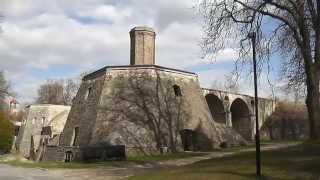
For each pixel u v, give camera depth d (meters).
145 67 55.28
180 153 49.22
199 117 56.62
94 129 51.59
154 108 52.62
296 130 86.69
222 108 74.31
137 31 60.50
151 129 51.28
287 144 60.44
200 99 58.97
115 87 54.34
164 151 50.53
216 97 73.62
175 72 57.62
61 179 29.36
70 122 60.03
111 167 37.94
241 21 26.83
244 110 81.44
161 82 55.28
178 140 52.56
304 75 29.44
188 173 23.98
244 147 55.97
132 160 44.00
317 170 21.50
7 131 83.81
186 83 58.38
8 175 33.09
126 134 50.00
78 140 53.91
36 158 63.34
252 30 25.97
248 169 23.45
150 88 53.94
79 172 34.59
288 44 28.00
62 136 60.50
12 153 80.25
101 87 55.34
